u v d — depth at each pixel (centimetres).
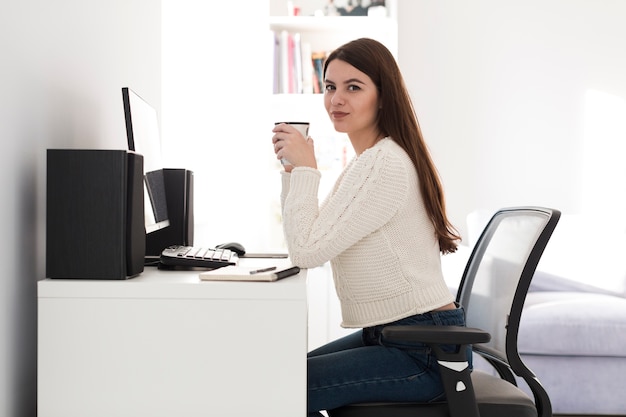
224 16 443
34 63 152
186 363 141
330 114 180
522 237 176
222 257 177
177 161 426
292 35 418
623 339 313
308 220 162
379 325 167
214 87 444
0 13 133
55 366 141
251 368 141
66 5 173
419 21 452
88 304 141
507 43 452
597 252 371
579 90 450
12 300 143
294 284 141
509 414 156
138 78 258
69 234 144
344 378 155
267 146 418
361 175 161
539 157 452
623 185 450
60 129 170
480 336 148
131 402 141
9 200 140
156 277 152
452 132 454
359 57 173
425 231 167
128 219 145
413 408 154
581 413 317
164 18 412
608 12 448
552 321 315
